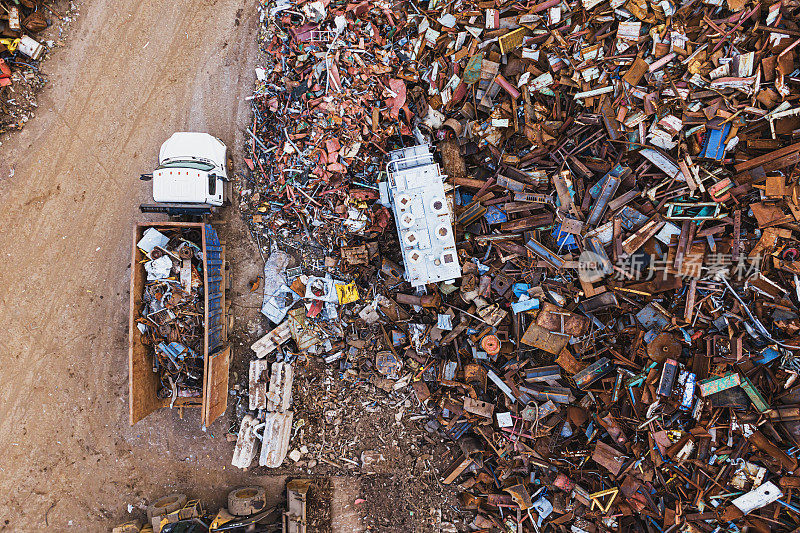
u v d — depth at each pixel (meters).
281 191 11.12
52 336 11.63
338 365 11.73
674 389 10.14
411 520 11.66
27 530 11.62
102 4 11.55
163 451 11.84
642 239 10.30
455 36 11.11
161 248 10.33
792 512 9.86
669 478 10.34
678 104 10.06
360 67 10.84
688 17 10.08
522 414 10.84
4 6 10.73
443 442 11.76
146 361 10.48
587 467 10.91
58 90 11.49
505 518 11.28
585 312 10.55
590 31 10.46
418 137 11.26
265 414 11.53
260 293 11.81
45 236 11.55
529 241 10.71
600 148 10.63
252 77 11.76
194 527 11.14
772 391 9.88
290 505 11.41
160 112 11.67
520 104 10.81
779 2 9.68
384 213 11.01
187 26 11.67
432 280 10.26
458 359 11.04
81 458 11.74
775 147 9.94
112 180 11.62
